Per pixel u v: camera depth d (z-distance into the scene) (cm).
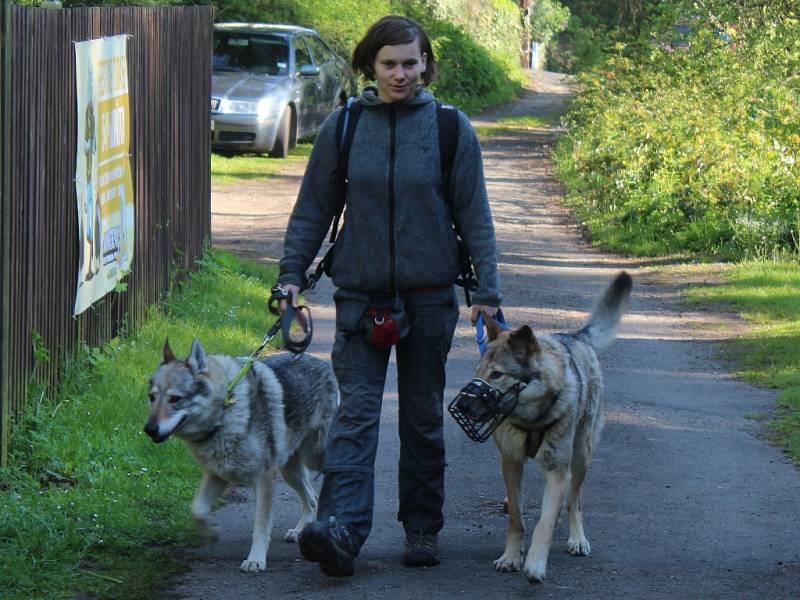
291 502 702
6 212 664
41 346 744
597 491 714
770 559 592
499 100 4359
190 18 1209
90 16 855
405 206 546
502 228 1864
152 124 1056
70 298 816
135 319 1004
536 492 730
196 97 1247
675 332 1208
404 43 536
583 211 2017
